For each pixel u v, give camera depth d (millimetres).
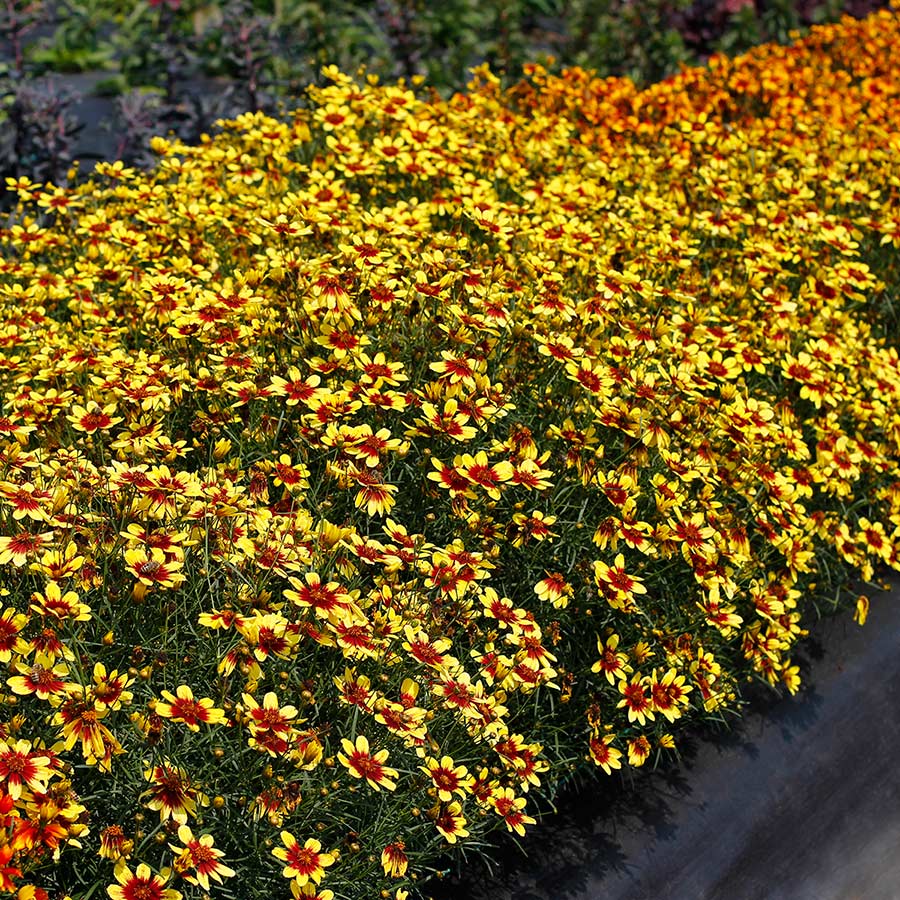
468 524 1725
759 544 1936
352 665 1628
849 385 2082
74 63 3934
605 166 2326
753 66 3137
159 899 1463
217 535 1621
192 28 4051
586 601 1767
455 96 2564
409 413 1799
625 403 1815
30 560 1584
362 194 2264
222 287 1898
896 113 2924
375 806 1610
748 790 1860
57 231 2154
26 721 1526
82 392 1843
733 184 2299
